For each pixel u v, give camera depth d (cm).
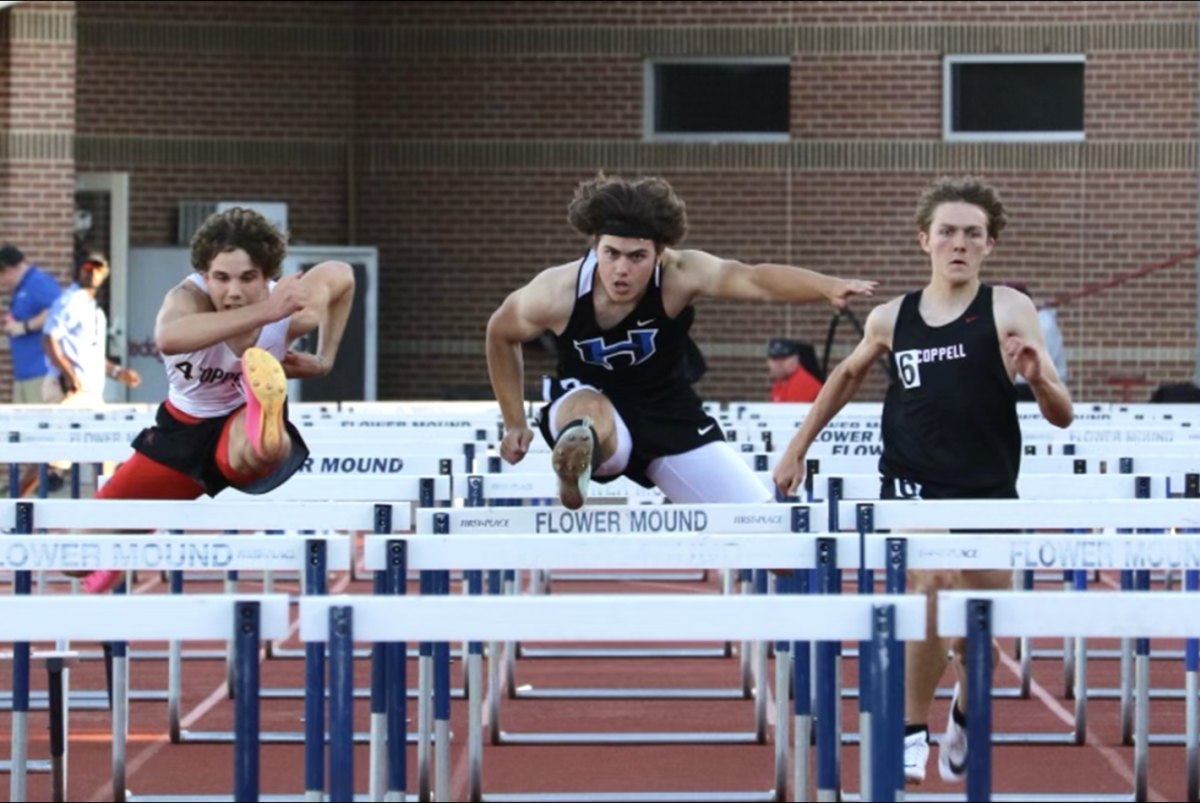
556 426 1742
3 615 1186
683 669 2712
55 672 1806
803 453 1916
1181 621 1174
